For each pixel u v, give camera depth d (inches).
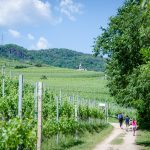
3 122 509.7
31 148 579.2
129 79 1290.6
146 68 756.0
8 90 1125.1
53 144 1010.7
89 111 1775.3
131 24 1169.4
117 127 2260.1
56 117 1176.2
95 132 1696.6
